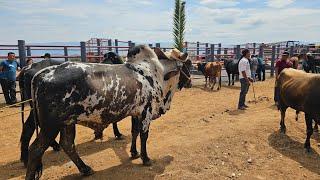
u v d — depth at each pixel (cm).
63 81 465
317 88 650
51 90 461
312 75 693
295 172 584
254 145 699
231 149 670
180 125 884
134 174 551
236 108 1113
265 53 2402
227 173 568
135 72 559
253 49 2261
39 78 470
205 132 778
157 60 601
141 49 584
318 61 1927
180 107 1165
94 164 601
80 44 1387
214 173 563
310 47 2656
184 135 771
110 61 753
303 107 676
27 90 602
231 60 1748
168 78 638
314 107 650
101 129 530
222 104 1212
